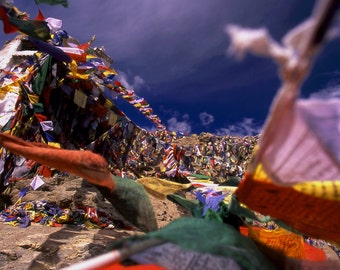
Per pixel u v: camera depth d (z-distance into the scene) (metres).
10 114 9.14
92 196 9.08
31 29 6.12
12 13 5.88
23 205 8.10
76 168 2.35
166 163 10.74
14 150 2.45
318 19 0.90
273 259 2.06
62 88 10.41
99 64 9.48
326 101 1.20
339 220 1.82
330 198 1.68
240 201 2.03
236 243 1.65
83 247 5.80
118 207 2.62
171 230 1.68
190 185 3.22
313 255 2.78
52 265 5.37
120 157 12.30
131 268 1.54
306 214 1.88
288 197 1.77
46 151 2.38
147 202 2.65
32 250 5.72
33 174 9.91
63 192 8.86
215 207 2.55
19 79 9.20
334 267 1.94
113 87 10.46
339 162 1.24
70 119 11.70
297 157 1.31
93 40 8.59
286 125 1.24
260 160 1.39
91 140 12.04
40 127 9.71
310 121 1.21
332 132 1.21
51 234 6.54
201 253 1.55
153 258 1.55
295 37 0.97
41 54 10.02
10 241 5.94
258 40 0.92
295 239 2.59
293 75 1.00
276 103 1.14
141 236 1.73
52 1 5.59
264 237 2.62
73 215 7.92
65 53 7.87
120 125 11.82
